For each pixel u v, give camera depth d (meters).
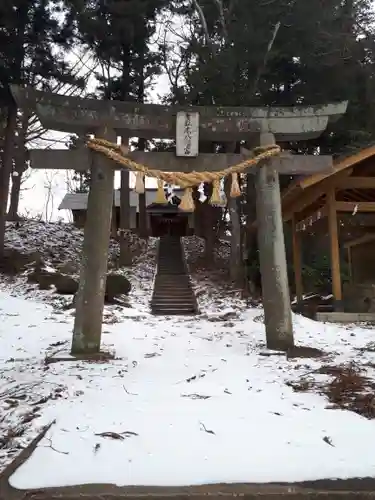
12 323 10.62
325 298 16.17
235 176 8.17
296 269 15.92
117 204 31.22
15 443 3.88
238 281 18.31
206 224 22.61
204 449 3.58
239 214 19.45
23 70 16.97
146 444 3.68
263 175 8.36
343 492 2.96
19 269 17.52
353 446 3.64
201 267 21.59
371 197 15.76
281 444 3.69
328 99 16.89
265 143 8.30
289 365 6.78
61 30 17.89
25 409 4.71
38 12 17.03
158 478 3.11
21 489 2.98
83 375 6.09
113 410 4.59
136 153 8.01
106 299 14.46
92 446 3.64
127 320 11.80
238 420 4.28
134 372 6.35
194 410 4.59
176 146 7.99
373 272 17.77
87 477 3.12
